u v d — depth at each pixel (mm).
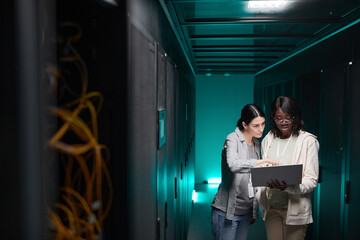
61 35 929
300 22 2594
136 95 1079
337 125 2807
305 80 3736
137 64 1091
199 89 7449
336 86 2826
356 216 2490
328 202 3004
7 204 781
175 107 2525
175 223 2531
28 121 787
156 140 1529
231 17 2635
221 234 2330
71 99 940
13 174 775
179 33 2934
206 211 5344
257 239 3951
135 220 1082
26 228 801
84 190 958
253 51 4062
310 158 2117
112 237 974
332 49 2924
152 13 1409
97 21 933
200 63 5504
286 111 2164
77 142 946
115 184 963
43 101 864
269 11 2469
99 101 947
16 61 761
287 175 1973
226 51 4125
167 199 1979
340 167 2744
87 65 938
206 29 3045
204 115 7484
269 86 5707
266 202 2328
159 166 1612
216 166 7543
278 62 5039
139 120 1130
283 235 2324
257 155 2420
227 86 7422
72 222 957
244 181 2238
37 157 817
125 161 968
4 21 750
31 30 787
